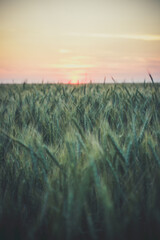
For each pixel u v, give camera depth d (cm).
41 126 345
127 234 153
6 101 497
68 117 346
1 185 206
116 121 328
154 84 422
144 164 207
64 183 174
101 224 167
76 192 156
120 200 176
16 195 192
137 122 296
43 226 162
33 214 177
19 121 376
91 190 177
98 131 255
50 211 163
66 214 151
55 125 324
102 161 191
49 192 171
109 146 217
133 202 161
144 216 167
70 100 467
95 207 177
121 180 184
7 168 222
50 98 508
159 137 239
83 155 204
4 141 265
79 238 157
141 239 156
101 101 442
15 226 161
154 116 312
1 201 180
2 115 398
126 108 395
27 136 274
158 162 192
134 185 177
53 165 210
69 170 183
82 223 165
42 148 230
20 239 160
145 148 220
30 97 518
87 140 214
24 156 236
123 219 154
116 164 192
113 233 142
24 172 212
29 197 188
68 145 194
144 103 385
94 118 341
